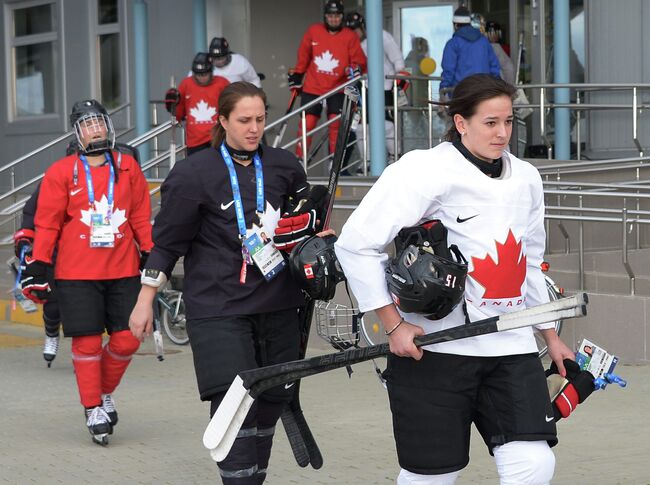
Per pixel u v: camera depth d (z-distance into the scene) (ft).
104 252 26.05
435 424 15.15
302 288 18.07
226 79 51.80
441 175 14.98
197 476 23.29
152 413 29.68
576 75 56.80
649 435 25.64
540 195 15.56
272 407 18.67
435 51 63.93
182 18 66.54
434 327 15.28
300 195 18.67
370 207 15.02
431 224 14.99
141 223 26.61
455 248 15.02
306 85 53.01
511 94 15.02
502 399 15.15
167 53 67.36
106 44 71.41
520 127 54.80
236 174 18.42
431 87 58.18
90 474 23.50
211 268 18.29
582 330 35.27
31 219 30.68
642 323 33.86
